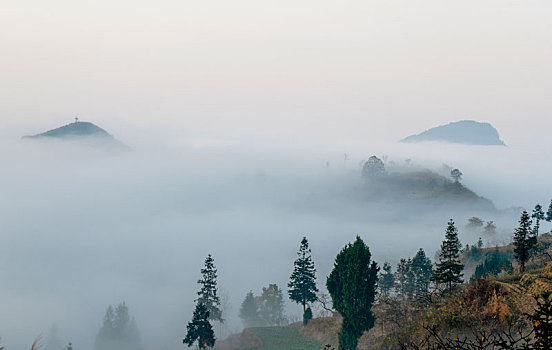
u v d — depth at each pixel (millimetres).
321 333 74625
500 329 23000
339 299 53094
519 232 46938
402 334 30500
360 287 51406
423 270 84750
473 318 24938
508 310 23938
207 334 75375
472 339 22562
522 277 31156
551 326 6984
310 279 88500
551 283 26219
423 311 36188
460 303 27078
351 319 51312
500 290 27938
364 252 52156
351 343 50781
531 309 23203
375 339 50656
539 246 51125
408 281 83312
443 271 50094
